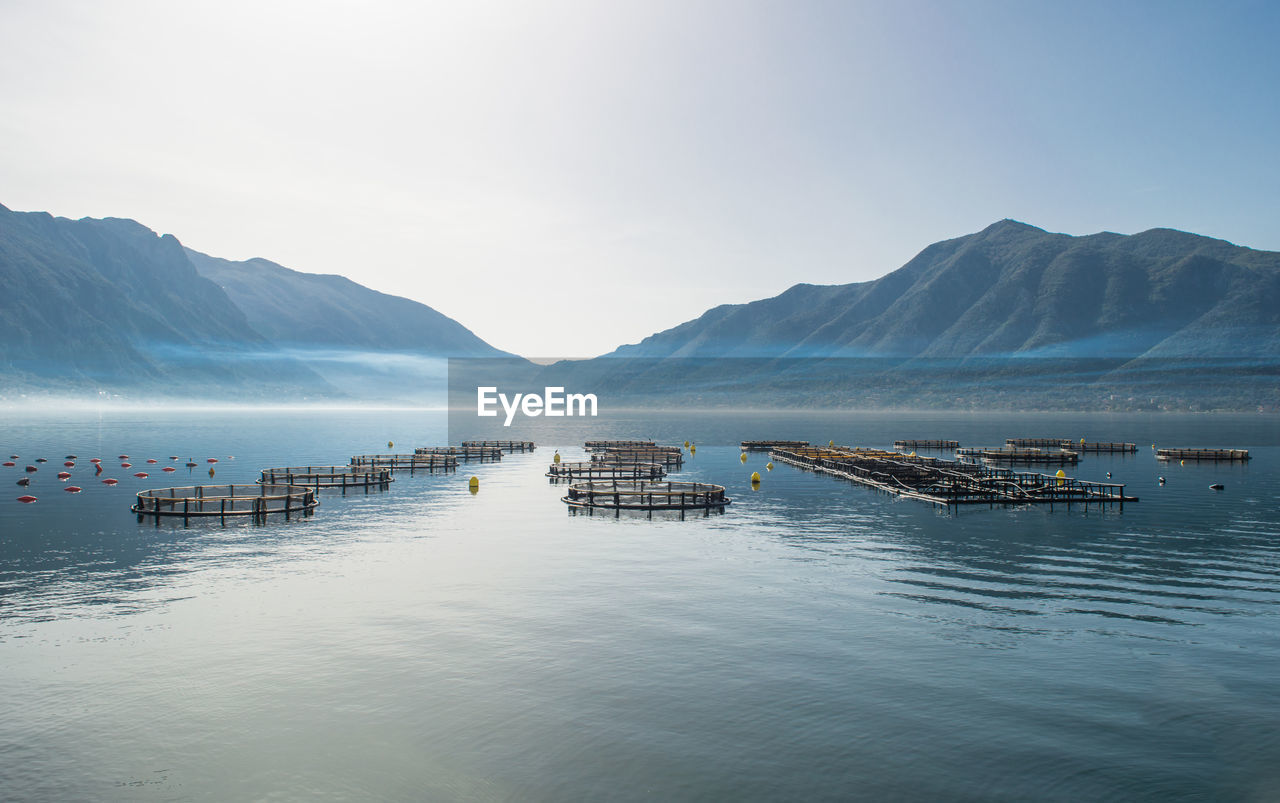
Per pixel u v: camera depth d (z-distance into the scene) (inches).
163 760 666.8
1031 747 695.7
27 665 857.5
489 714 747.4
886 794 621.6
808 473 3095.5
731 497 2299.5
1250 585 1223.5
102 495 2272.4
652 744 693.9
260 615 1034.7
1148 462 3713.1
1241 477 2920.8
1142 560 1402.6
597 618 1031.6
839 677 839.7
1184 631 996.6
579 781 637.3
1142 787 636.1
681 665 868.0
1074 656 906.1
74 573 1259.2
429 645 924.0
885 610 1077.8
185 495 2237.9
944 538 1609.3
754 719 741.3
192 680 820.0
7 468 3142.2
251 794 620.7
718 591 1169.4
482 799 612.1
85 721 730.8
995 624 1018.7
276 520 1812.3
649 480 2706.7
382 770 652.7
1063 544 1542.8
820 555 1429.6
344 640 938.7
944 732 719.7
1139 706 777.6
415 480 2743.6
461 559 1379.2
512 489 2466.8
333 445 4854.8
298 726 723.4
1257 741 709.9
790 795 618.8
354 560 1366.9
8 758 668.7
